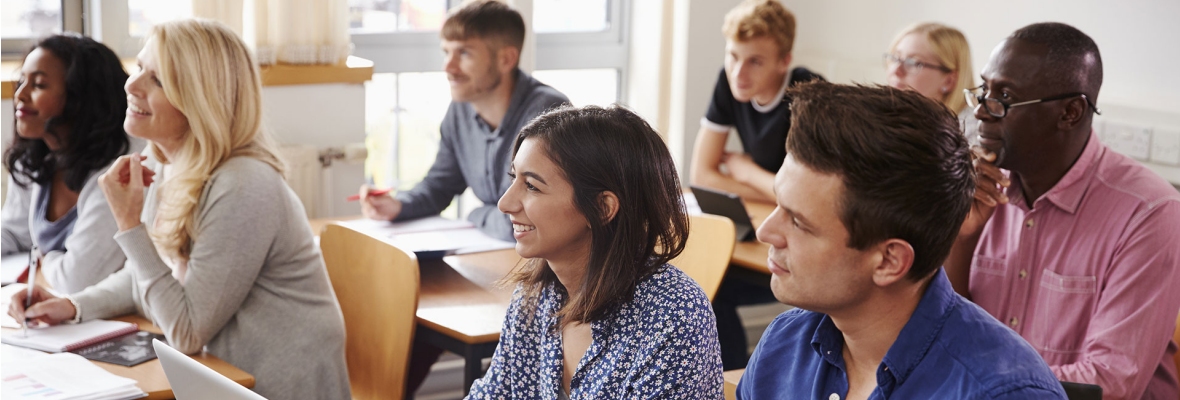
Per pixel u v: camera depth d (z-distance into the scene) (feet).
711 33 12.80
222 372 6.48
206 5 10.02
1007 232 6.61
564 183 4.52
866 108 3.12
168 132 6.98
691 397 4.57
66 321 7.16
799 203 3.23
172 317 6.71
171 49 6.77
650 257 4.76
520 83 10.05
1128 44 10.05
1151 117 9.55
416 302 7.46
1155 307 5.93
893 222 3.13
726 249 8.31
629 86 13.42
